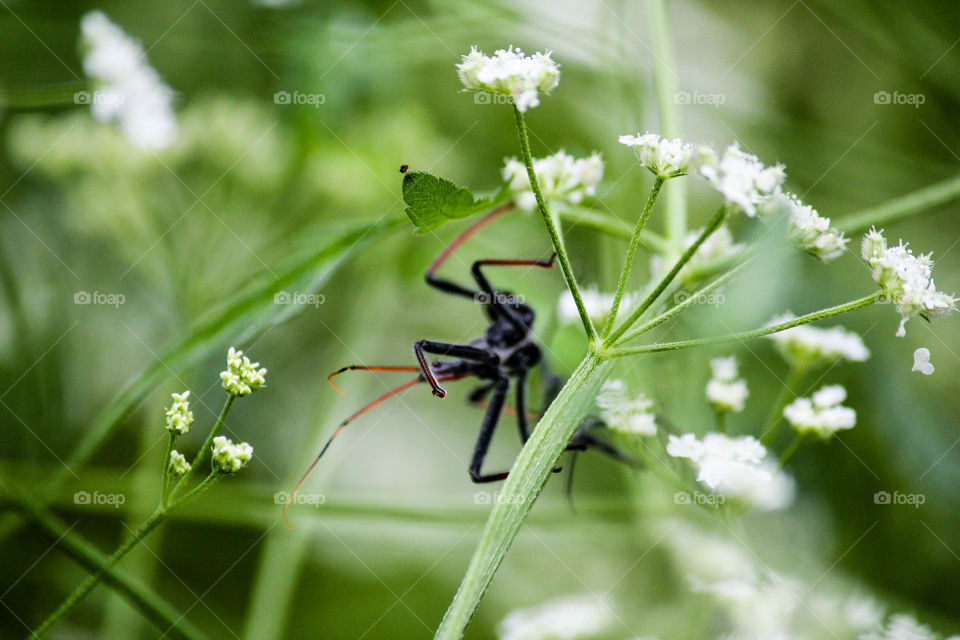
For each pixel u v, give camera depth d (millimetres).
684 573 295
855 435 313
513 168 261
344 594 325
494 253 328
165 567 320
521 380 269
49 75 322
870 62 371
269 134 323
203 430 320
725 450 259
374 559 329
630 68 324
